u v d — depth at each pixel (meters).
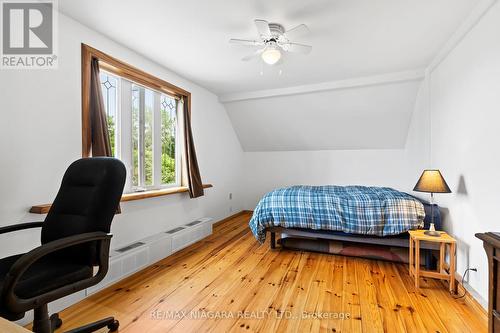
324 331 1.53
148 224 2.77
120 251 2.28
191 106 3.61
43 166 1.85
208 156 4.05
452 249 1.96
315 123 4.37
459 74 2.18
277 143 4.99
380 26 2.16
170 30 2.24
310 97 3.95
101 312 1.72
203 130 3.91
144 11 1.96
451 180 2.32
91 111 2.20
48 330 1.24
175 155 3.41
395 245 2.52
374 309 1.76
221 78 3.49
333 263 2.58
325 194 2.87
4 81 1.65
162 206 2.99
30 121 1.78
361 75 3.38
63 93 1.98
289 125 4.55
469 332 1.52
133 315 1.69
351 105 3.89
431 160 2.95
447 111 2.45
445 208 2.44
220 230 3.89
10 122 1.67
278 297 1.92
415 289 2.04
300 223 2.77
